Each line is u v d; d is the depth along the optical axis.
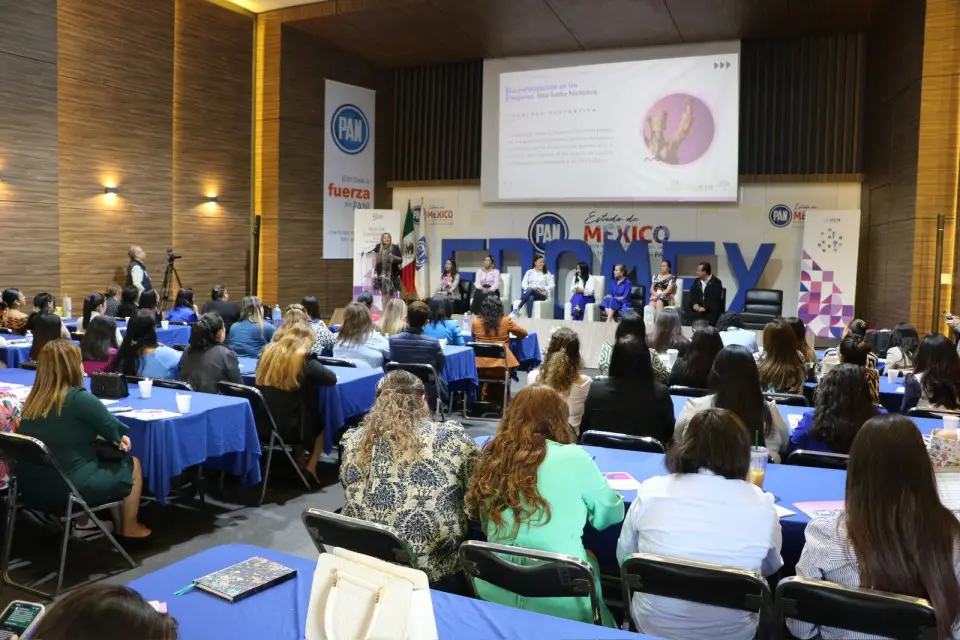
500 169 12.52
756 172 11.41
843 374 3.26
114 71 9.79
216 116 11.21
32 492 3.40
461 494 2.50
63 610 1.10
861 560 1.88
